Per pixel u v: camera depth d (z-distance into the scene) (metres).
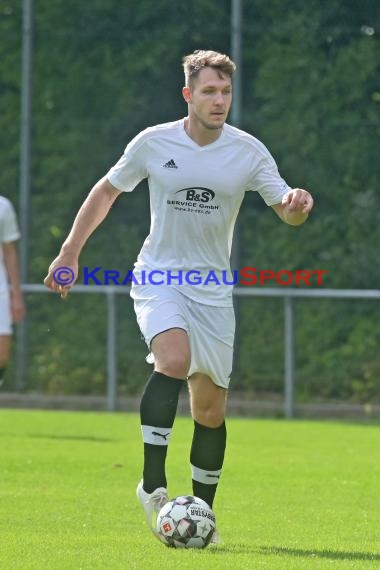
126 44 51.69
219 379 20.94
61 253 21.27
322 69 49.97
